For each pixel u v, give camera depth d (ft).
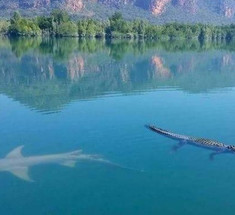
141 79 201.67
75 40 530.68
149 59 293.64
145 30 602.85
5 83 187.42
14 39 512.63
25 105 139.33
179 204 70.74
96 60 281.33
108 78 204.33
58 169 84.84
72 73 219.41
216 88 176.45
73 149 96.07
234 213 67.82
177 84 187.62
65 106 137.39
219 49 413.59
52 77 205.57
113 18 633.61
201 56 325.42
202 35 641.40
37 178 80.69
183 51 374.43
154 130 109.09
